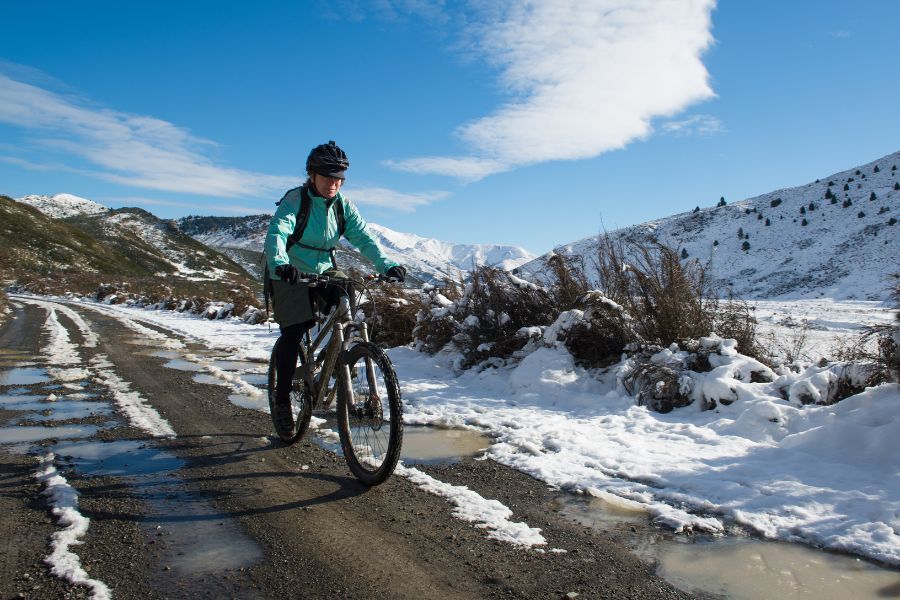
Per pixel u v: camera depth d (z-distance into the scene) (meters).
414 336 8.23
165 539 2.56
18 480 3.28
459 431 4.52
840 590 2.15
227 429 4.48
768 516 2.77
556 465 3.58
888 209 87.62
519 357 6.52
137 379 6.60
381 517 2.83
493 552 2.47
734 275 82.62
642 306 6.02
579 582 2.22
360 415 3.34
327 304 3.62
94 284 43.31
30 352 8.77
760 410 4.17
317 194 3.64
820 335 10.29
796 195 112.88
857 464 3.30
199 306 21.14
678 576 2.27
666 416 4.77
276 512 2.88
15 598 2.04
